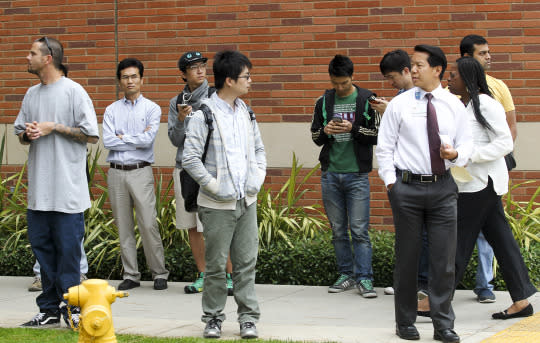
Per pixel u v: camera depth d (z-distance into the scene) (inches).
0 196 363.6
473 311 253.0
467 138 210.8
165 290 304.3
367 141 283.7
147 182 306.5
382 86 354.3
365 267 287.3
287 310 260.8
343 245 296.2
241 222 219.1
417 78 208.8
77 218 230.7
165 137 378.9
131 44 383.6
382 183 353.7
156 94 380.5
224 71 214.8
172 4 377.7
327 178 292.8
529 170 341.4
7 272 343.6
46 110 230.2
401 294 211.8
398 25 352.5
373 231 340.2
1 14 398.6
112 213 334.3
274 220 329.7
